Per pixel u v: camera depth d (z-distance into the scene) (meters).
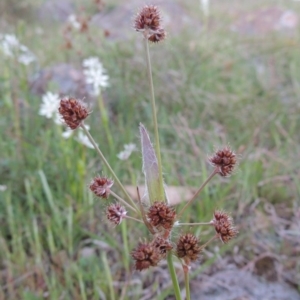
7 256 0.24
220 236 0.12
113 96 0.39
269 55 0.49
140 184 0.28
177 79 0.40
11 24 0.66
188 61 0.44
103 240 0.24
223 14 0.71
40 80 0.41
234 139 0.35
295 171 0.31
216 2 0.84
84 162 0.28
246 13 0.72
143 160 0.12
